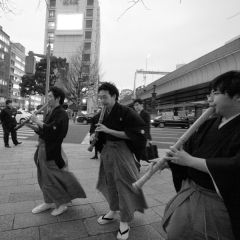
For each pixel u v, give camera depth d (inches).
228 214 37.5
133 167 76.8
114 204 79.7
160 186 127.3
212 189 41.5
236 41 530.0
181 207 45.4
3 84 2206.0
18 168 164.9
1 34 2132.1
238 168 34.0
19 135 427.8
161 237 72.9
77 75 1106.7
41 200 101.7
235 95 38.9
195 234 42.2
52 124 80.6
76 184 87.0
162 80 1026.1
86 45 1715.1
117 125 73.9
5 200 101.3
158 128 751.1
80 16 1728.6
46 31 1770.4
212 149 41.1
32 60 327.9
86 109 1565.0
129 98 1542.8
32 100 3053.6
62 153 91.3
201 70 706.2
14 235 71.4
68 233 73.5
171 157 42.4
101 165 86.1
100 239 70.8
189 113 1322.6
